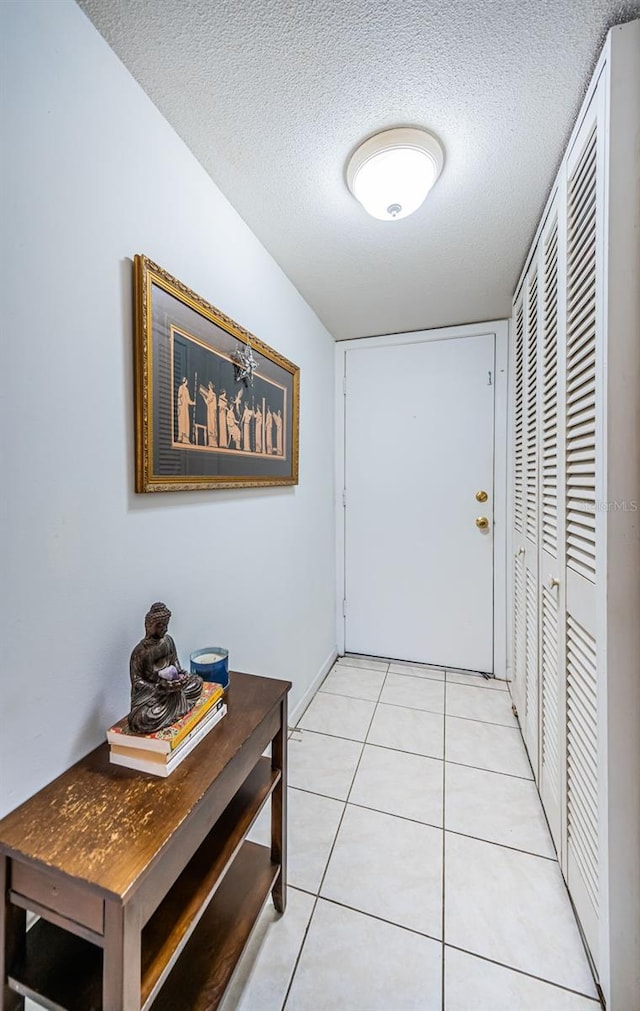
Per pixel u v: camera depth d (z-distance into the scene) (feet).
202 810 2.34
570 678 3.67
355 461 8.75
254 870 3.54
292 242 5.16
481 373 7.86
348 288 6.40
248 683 3.61
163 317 3.33
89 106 2.71
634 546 2.79
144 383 3.13
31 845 1.99
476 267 5.80
